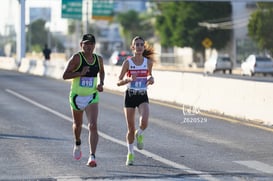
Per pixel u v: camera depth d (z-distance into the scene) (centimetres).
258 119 4462
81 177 2528
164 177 2534
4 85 8294
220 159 2978
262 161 2930
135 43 2806
